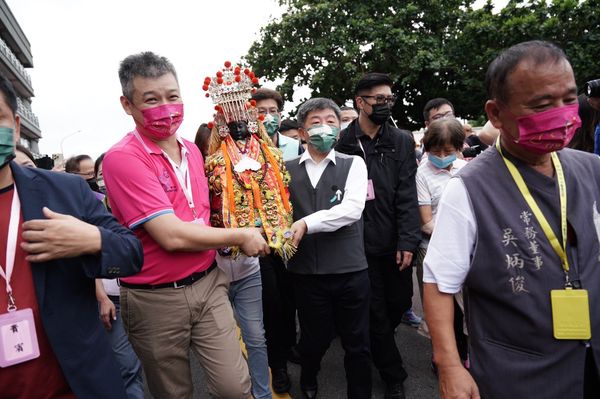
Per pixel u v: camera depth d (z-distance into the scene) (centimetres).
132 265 145
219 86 223
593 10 1037
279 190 228
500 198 134
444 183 300
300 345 264
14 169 138
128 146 194
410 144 295
